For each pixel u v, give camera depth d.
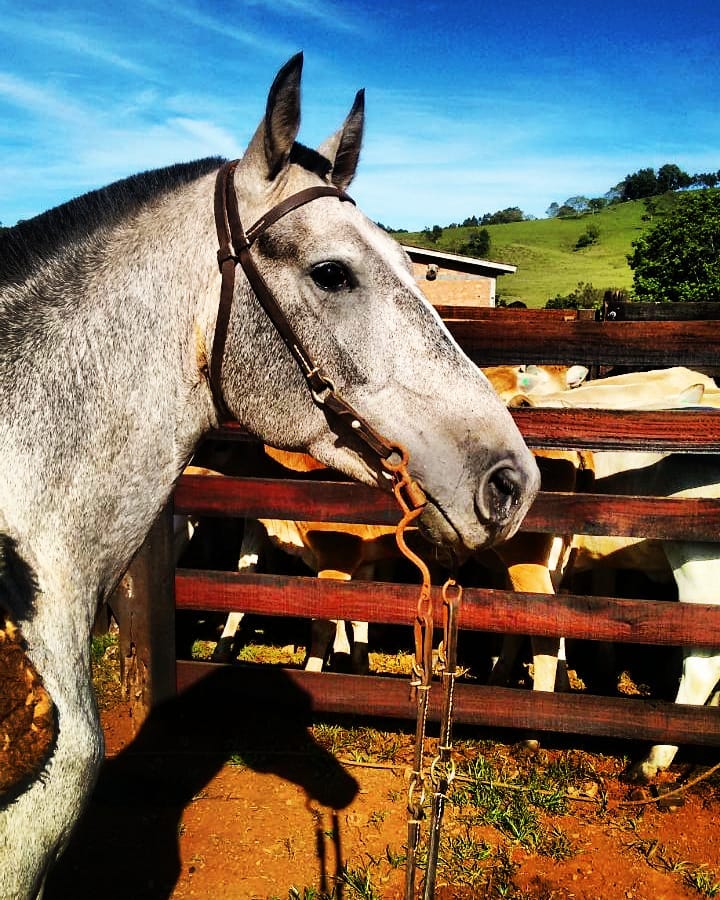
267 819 3.19
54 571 1.50
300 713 4.13
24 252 1.58
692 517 3.24
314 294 1.61
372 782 3.51
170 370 1.64
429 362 1.63
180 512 3.54
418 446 1.61
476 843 3.05
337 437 1.68
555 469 3.99
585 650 5.38
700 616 3.32
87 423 1.54
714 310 6.85
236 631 5.39
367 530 4.17
